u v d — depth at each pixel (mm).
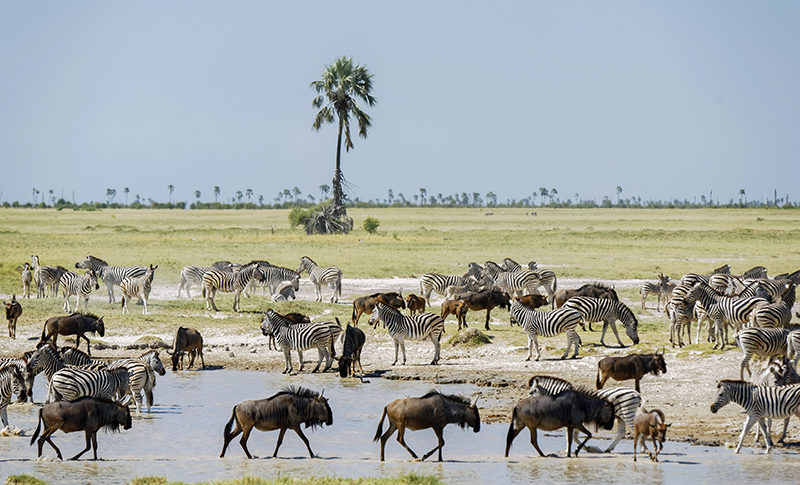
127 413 46875
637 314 110125
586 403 46094
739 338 63719
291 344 75000
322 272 123188
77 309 104500
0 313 99438
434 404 45000
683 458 45188
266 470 42906
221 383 69875
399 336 77938
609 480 39969
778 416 45594
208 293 109688
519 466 43500
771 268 166125
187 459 45719
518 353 82562
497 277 120312
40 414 44844
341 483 38281
